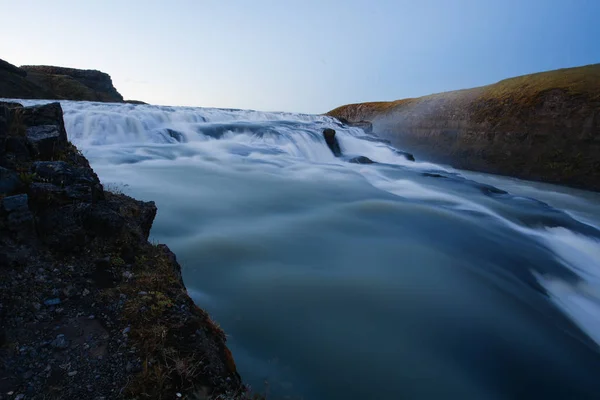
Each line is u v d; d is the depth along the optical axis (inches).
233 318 201.6
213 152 687.7
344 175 626.8
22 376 99.3
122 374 105.9
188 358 117.1
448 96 1867.6
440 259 323.6
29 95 1550.2
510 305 266.7
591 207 852.6
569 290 317.1
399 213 446.0
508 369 202.8
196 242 292.2
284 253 293.6
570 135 1179.9
